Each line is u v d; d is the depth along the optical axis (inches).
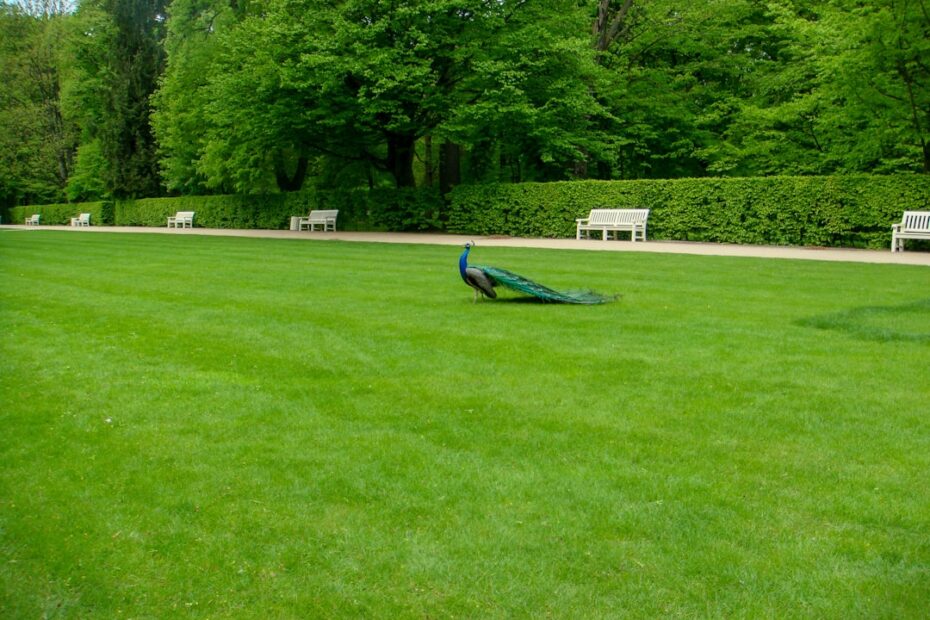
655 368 241.3
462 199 980.6
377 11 881.5
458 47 891.4
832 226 723.4
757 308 352.8
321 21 906.7
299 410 204.7
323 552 129.1
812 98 885.8
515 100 898.7
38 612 114.5
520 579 119.6
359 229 1127.0
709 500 146.2
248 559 127.7
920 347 267.7
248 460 169.8
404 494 150.8
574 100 918.4
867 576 119.2
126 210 1625.2
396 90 887.1
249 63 957.8
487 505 145.2
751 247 728.3
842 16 735.7
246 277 493.0
